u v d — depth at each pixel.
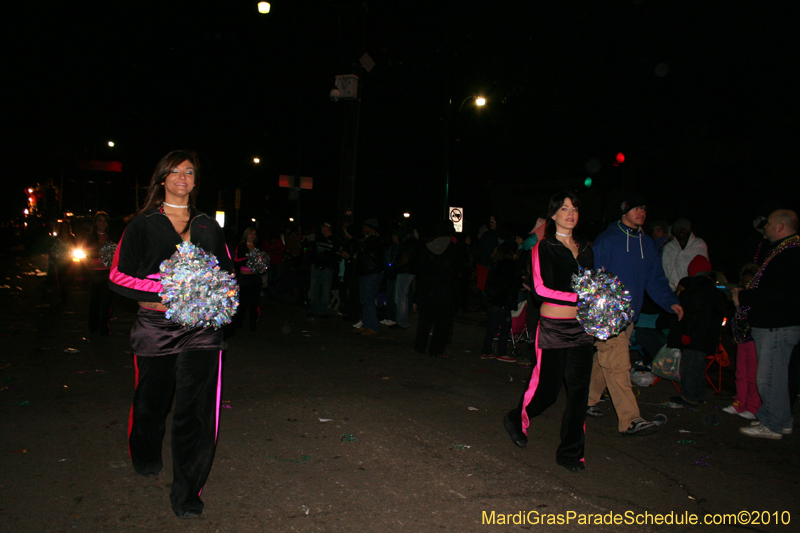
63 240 12.45
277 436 5.09
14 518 3.52
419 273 8.79
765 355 5.40
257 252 7.11
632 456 4.91
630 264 5.45
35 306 12.26
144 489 3.96
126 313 11.62
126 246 3.64
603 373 5.55
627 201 5.50
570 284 4.52
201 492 3.97
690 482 4.43
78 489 3.93
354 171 15.09
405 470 4.46
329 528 3.56
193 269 3.46
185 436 3.64
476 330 11.62
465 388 6.96
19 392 6.09
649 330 7.10
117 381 6.61
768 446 5.25
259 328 10.72
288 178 20.92
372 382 7.06
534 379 4.70
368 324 10.59
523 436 4.92
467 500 4.00
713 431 5.64
